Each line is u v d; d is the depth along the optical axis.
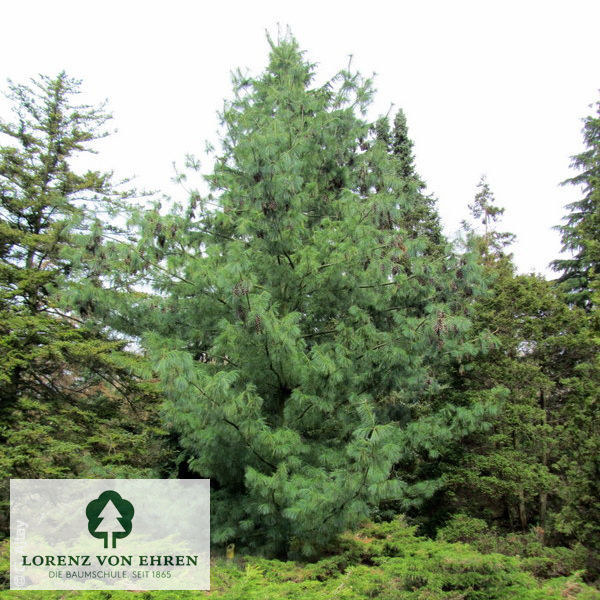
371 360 8.16
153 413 11.23
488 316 11.98
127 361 8.32
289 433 7.03
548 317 12.12
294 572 6.50
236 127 9.40
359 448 6.55
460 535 10.00
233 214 8.43
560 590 5.74
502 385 11.41
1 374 8.78
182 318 8.33
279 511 7.07
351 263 7.99
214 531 7.66
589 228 10.71
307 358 7.37
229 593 5.09
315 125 8.62
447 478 10.75
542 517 11.31
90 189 12.11
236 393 7.03
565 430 8.40
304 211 9.02
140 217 7.83
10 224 10.95
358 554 7.59
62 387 11.02
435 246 16.89
